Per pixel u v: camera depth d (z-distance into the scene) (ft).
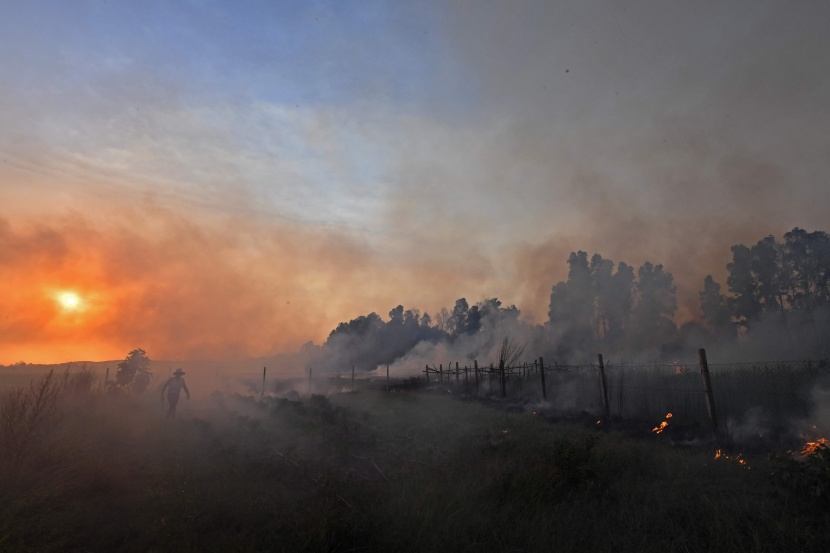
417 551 16.74
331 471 27.40
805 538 15.83
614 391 47.83
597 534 17.57
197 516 18.76
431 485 23.02
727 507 18.75
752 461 25.81
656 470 25.05
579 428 41.11
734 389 37.17
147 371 76.54
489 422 47.32
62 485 21.17
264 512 20.10
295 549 16.10
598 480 22.89
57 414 35.70
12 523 16.92
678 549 16.24
